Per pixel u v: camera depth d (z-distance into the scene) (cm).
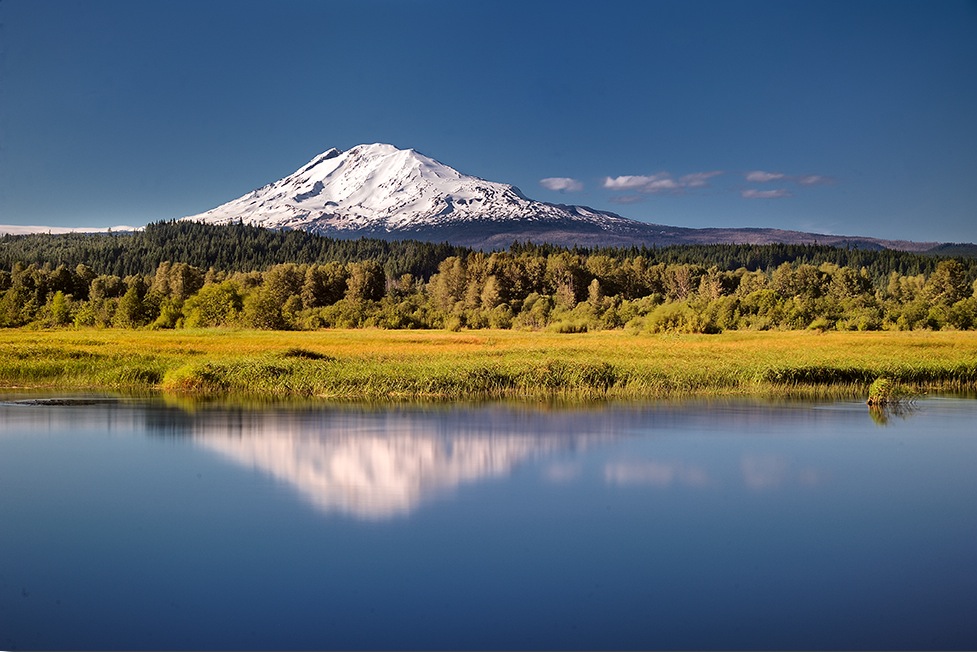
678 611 1490
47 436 2944
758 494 2222
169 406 3691
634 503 2139
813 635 1405
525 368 4266
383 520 1991
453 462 2573
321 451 2708
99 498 2153
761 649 1359
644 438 2962
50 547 1788
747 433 3048
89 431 3039
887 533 1908
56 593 1550
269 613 1477
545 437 2952
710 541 1836
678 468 2514
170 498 2166
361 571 1670
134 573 1653
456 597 1546
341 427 3133
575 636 1403
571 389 4144
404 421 3278
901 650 1349
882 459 2644
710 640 1384
